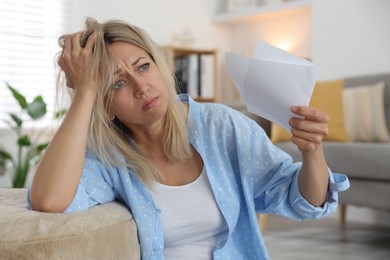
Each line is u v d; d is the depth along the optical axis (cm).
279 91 87
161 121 107
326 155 280
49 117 388
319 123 90
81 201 93
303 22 449
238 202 108
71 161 91
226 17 479
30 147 355
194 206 105
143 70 100
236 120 112
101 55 97
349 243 293
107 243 78
